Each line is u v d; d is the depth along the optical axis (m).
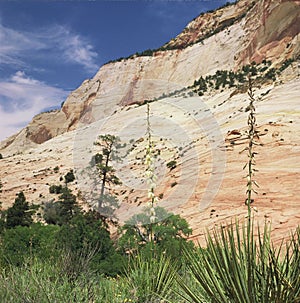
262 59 80.75
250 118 4.15
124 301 5.47
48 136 113.06
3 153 116.69
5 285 5.38
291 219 15.80
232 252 3.68
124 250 9.38
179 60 113.94
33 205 33.69
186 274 5.47
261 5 95.88
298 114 29.91
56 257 7.95
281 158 22.67
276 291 3.52
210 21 144.25
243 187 20.11
